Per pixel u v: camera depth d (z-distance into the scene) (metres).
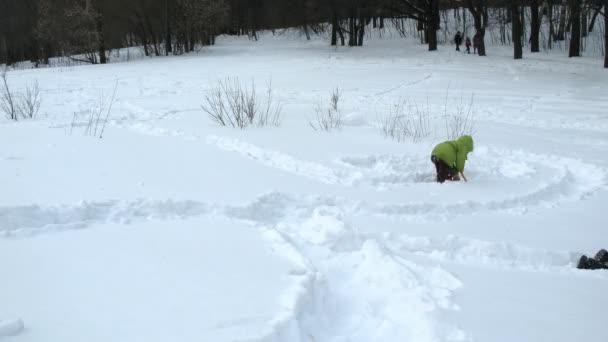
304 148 8.23
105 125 9.80
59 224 4.40
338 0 38.19
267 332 2.77
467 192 6.59
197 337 2.71
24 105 11.78
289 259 3.89
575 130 12.05
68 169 6.14
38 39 37.34
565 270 4.33
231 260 3.82
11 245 3.90
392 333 3.01
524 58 30.50
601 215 6.06
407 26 48.00
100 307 3.02
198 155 7.50
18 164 6.22
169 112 11.97
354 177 6.90
